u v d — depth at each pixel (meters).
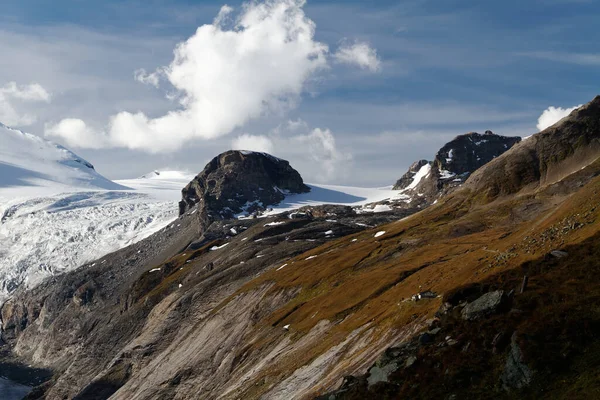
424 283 93.38
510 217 160.25
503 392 44.66
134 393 162.50
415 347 55.91
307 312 123.50
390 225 198.50
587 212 72.81
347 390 57.41
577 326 45.34
